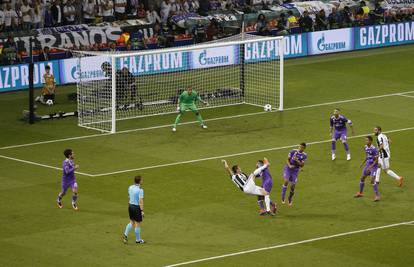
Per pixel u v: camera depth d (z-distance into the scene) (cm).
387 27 16925
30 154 11050
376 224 8825
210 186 9869
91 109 12681
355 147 11175
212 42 13950
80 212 9144
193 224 8850
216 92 13512
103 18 15762
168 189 9794
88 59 12850
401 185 9806
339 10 17062
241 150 11106
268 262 7962
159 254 8144
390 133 11738
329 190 9750
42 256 8094
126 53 12581
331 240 8444
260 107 13138
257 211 9175
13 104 13300
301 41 16138
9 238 8500
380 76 14875
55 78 14200
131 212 8312
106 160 10781
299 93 13838
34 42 14712
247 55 14625
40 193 9688
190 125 12256
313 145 11275
